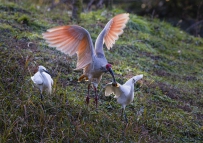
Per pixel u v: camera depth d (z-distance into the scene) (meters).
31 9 18.55
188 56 18.23
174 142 10.53
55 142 9.38
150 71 15.22
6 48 13.24
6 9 17.28
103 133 10.08
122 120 11.00
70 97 11.43
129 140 10.05
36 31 15.84
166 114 11.89
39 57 13.33
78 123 10.10
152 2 28.98
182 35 21.02
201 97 13.91
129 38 17.75
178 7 28.03
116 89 10.73
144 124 10.98
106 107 11.55
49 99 11.02
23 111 10.15
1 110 10.00
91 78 10.80
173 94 13.52
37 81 10.61
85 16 19.28
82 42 10.25
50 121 10.02
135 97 12.45
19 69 11.95
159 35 19.67
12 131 9.55
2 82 11.30
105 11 19.89
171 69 16.17
